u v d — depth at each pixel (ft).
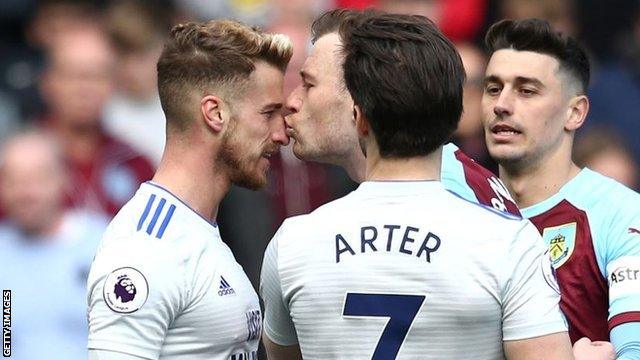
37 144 77.77
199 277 45.52
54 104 84.69
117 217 46.32
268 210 81.25
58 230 76.95
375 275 42.88
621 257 50.37
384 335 42.75
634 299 49.26
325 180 83.15
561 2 101.04
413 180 43.57
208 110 46.47
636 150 101.40
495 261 42.42
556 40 52.37
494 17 99.40
